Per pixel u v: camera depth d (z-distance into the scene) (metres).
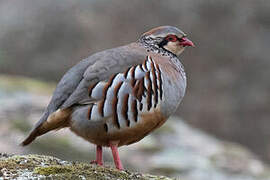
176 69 8.21
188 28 22.80
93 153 14.53
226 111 21.48
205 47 22.56
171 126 17.28
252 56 22.41
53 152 14.18
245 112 21.56
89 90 7.46
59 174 6.66
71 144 14.62
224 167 14.90
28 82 18.59
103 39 22.66
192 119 21.44
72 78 7.62
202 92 21.88
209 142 16.73
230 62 22.44
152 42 8.30
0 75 19.59
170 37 8.34
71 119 7.61
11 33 22.50
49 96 17.42
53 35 22.61
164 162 14.59
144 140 15.84
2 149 13.38
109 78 7.48
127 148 15.23
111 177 6.82
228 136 21.36
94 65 7.57
